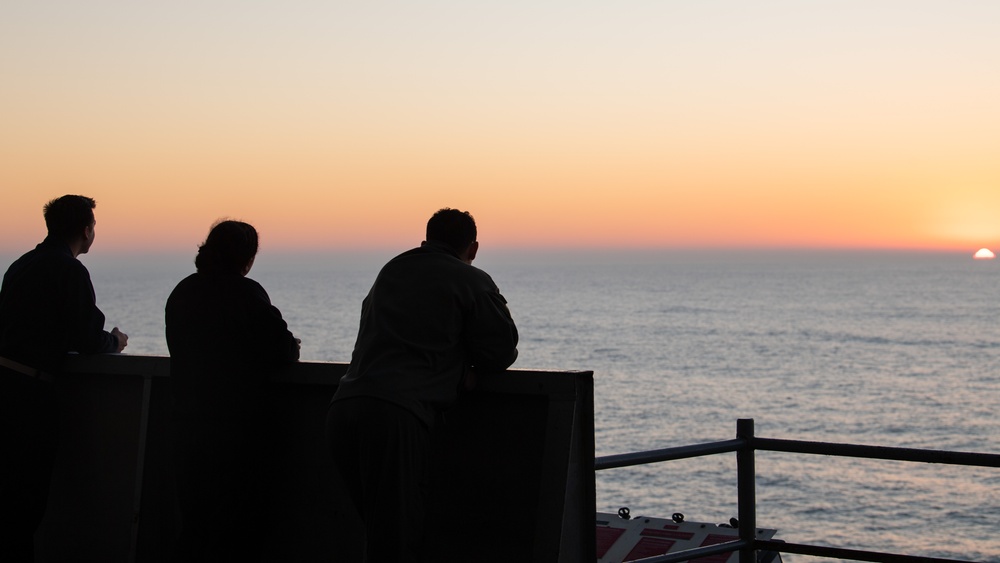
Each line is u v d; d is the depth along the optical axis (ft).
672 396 260.42
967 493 134.21
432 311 9.97
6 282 12.57
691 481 143.13
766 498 134.31
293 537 11.36
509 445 10.28
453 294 10.00
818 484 143.54
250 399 10.97
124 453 12.48
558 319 613.11
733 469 152.05
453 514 10.45
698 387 280.10
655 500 130.82
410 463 9.62
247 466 11.02
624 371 326.85
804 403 246.68
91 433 12.73
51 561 12.84
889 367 331.77
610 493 136.26
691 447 11.96
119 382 12.65
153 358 12.34
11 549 11.89
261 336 11.02
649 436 197.57
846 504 128.98
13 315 12.10
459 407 10.59
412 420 9.60
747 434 12.77
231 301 11.02
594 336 477.36
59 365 12.34
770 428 210.18
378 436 9.51
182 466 10.89
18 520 11.86
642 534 17.85
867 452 11.76
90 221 13.00
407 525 9.62
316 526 11.25
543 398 10.15
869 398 255.09
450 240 10.80
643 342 441.27
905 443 191.21
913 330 497.87
